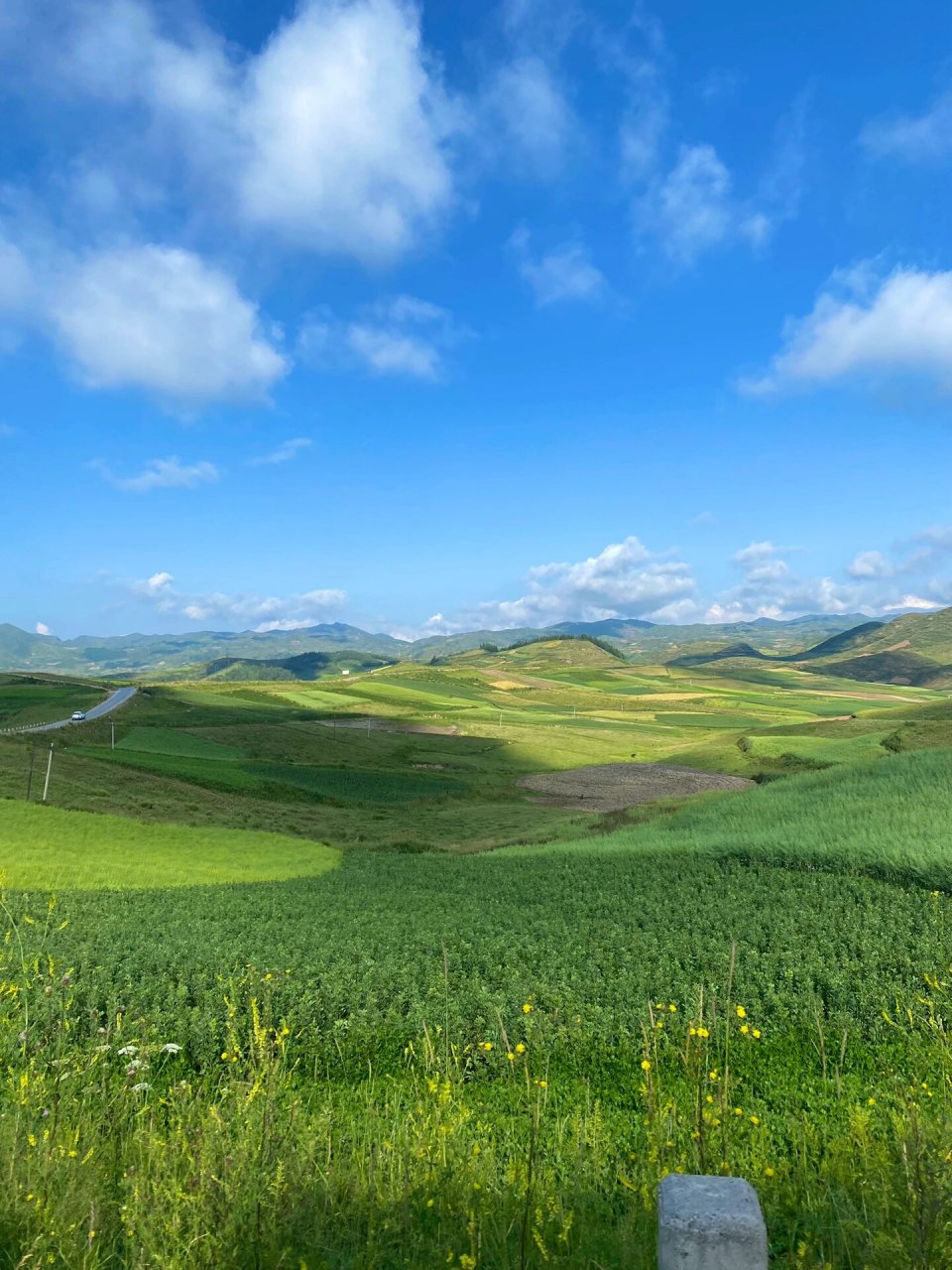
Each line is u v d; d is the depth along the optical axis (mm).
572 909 27562
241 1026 14281
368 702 173125
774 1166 8211
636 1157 8688
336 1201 6633
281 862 43062
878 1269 5320
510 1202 6648
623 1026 14969
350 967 18906
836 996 16500
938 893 26016
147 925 23500
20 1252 5293
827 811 45375
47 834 43469
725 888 29750
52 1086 8281
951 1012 15148
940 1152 6254
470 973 19281
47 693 153250
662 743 139000
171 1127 8070
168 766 81625
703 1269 3959
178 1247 5398
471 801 84688
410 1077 13289
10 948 17719
